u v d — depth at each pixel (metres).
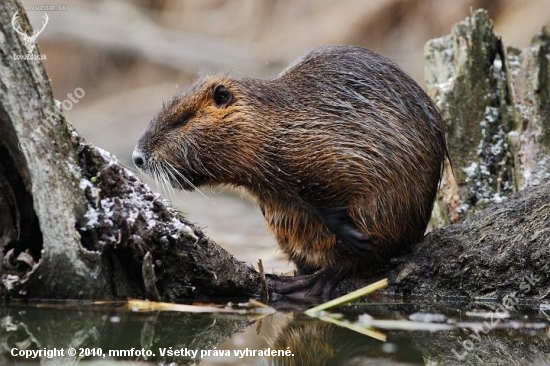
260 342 8.09
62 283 9.00
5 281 9.02
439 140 10.80
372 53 10.88
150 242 9.19
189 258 9.48
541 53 13.20
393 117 10.41
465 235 10.35
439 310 9.52
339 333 8.46
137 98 29.36
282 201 10.73
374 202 10.29
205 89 10.80
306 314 9.30
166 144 10.78
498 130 13.00
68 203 8.86
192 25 31.88
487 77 13.35
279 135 10.47
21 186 9.05
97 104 29.83
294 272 11.34
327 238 10.54
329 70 10.69
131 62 30.80
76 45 30.72
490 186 12.52
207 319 8.91
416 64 25.47
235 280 9.84
